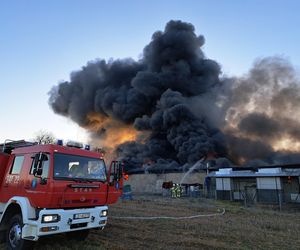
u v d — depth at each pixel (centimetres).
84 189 656
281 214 1502
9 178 697
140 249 670
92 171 703
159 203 2034
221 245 733
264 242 784
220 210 1636
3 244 660
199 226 1008
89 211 656
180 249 683
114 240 754
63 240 735
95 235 802
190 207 1772
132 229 916
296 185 2269
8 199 678
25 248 595
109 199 725
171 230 925
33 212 609
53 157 627
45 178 604
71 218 615
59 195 605
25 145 747
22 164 679
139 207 1697
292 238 846
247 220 1220
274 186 2325
